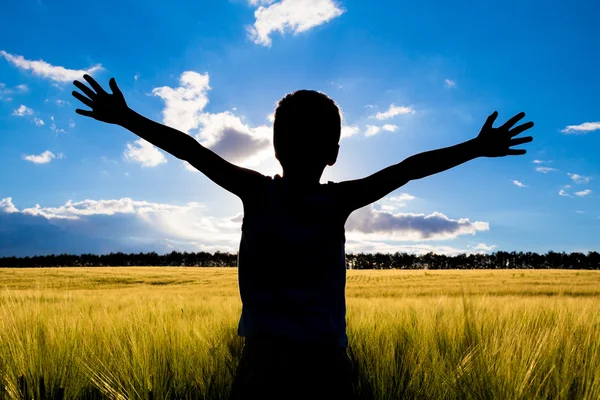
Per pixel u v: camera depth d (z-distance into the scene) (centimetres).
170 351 257
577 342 264
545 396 187
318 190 110
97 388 226
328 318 103
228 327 340
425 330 292
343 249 112
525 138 114
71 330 289
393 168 114
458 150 115
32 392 202
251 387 101
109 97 105
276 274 104
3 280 3616
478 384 196
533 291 2170
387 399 205
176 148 108
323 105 113
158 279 4050
